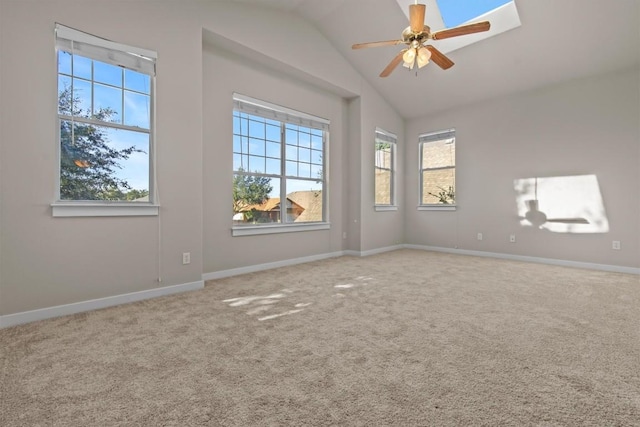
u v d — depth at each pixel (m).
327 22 4.56
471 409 1.31
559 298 2.89
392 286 3.35
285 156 4.66
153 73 2.98
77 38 2.55
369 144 5.67
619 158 4.12
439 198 6.05
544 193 4.74
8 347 1.90
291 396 1.40
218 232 3.82
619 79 4.10
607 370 1.62
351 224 5.61
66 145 2.58
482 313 2.49
